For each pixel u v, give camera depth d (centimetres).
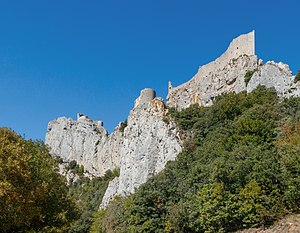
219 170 3981
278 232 3194
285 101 6962
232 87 9675
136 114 10012
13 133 3538
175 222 4544
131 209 5253
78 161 15400
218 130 7362
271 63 8731
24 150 3064
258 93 8100
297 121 5388
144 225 4950
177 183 5534
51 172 3628
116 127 14662
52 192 3519
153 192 5219
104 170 14188
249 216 3606
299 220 3234
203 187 4425
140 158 8962
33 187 2973
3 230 2775
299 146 3766
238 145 5288
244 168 3959
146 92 11794
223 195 3888
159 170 8338
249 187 3738
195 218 4381
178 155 7450
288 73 8438
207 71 10900
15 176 2717
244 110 7769
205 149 6462
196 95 10569
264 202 3631
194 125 8394
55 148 16288
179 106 10844
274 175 3762
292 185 3481
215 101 9369
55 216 3419
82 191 12700
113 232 6100
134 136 9500
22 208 2750
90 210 10631
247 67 9544
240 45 10156
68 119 16938
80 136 15875
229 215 3766
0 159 2708
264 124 5647
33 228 3194
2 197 2592
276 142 4925
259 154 4216
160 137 8769
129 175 9069
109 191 10131
